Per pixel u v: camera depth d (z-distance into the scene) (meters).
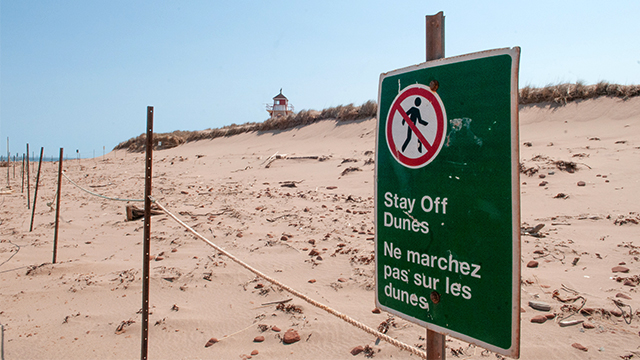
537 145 16.72
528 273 5.95
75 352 4.70
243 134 35.66
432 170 2.14
